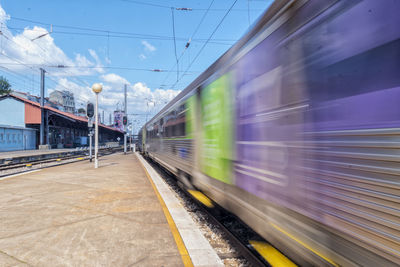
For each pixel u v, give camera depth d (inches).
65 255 117.7
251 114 114.3
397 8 53.0
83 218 172.4
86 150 1202.6
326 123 69.4
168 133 337.1
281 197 89.7
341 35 66.1
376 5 57.4
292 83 84.6
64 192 258.7
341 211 63.2
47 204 209.6
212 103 171.0
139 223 162.4
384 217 52.2
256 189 109.0
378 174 54.1
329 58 69.4
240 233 156.8
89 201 220.5
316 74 73.9
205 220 179.8
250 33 117.8
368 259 55.5
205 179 184.5
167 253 119.6
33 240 135.1
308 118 76.4
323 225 69.1
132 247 126.3
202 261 111.1
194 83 224.4
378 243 53.2
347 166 62.1
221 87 154.4
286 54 88.6
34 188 280.8
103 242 132.4
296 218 81.0
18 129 1241.4
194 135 214.4
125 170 458.3
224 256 123.4
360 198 58.1
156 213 184.2
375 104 56.2
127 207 200.7
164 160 366.3
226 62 147.6
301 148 79.1
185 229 150.6
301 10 81.9
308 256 75.4
